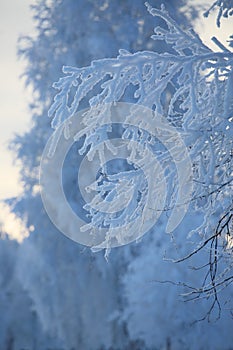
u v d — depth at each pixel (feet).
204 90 22.63
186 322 73.10
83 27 84.94
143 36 79.92
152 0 75.25
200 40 22.82
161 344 76.18
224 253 22.63
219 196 22.88
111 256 82.07
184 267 70.13
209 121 22.08
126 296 82.02
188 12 73.51
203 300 71.51
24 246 90.68
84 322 87.04
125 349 84.43
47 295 89.04
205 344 73.20
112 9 82.99
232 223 22.74
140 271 74.84
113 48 82.02
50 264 87.20
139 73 21.85
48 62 87.20
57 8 87.25
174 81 34.91
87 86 21.97
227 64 22.17
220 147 22.11
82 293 85.87
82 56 85.20
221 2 24.99
